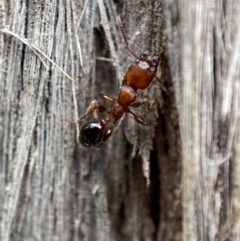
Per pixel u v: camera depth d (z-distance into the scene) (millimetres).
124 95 55
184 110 52
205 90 51
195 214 52
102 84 56
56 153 56
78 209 57
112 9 54
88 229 57
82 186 57
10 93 55
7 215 57
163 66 55
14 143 56
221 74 52
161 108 55
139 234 58
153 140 56
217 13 51
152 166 57
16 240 58
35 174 56
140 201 58
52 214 57
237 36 51
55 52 54
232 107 52
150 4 54
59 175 56
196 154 52
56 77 54
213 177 52
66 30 54
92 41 55
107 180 57
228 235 52
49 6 53
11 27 54
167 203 57
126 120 56
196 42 51
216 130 52
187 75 52
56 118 55
